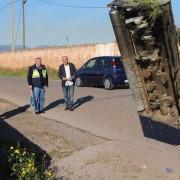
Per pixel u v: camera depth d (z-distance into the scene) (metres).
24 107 19.94
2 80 38.56
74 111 18.27
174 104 10.26
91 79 27.66
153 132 13.56
